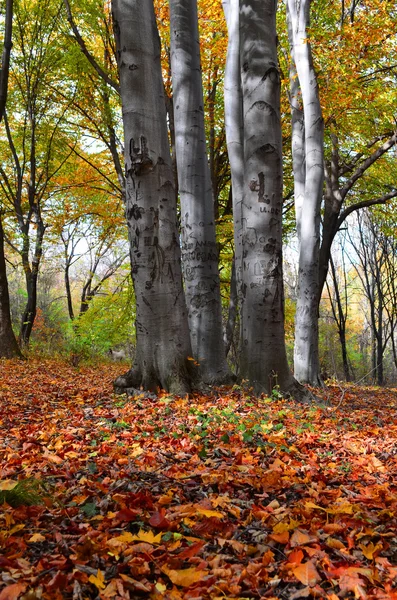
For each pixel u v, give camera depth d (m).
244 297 8.26
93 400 7.57
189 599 2.00
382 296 28.52
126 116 7.21
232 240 20.80
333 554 2.49
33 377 11.20
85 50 14.37
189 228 9.59
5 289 14.76
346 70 12.23
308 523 2.78
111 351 25.89
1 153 22.14
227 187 23.45
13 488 3.03
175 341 7.39
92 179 21.70
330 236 15.58
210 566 2.28
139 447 4.54
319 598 2.10
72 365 15.90
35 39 17.94
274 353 8.12
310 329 12.65
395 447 5.32
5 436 5.29
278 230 8.12
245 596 2.09
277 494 3.42
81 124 20.27
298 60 12.16
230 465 4.07
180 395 7.20
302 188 13.62
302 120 13.64
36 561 2.27
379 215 21.81
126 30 7.09
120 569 2.21
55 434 5.21
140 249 7.34
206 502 2.98
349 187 15.50
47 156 20.05
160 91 7.30
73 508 2.91
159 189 7.25
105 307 16.95
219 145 20.05
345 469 4.29
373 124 15.28
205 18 16.36
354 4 14.49
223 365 9.33
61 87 18.83
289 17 13.72
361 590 2.09
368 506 3.24
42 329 22.25
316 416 6.77
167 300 7.37
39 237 20.69
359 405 9.66
